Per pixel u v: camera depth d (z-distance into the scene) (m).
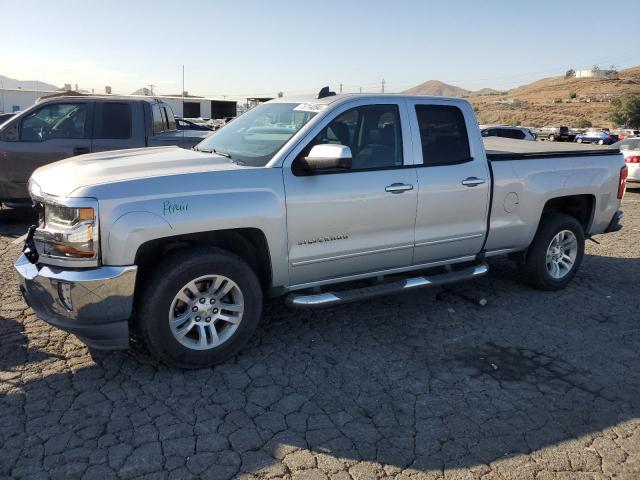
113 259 3.58
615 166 6.16
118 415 3.43
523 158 5.45
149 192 3.66
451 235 5.04
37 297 3.76
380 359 4.31
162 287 3.73
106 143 8.52
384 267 4.80
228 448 3.15
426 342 4.64
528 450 3.23
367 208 4.48
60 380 3.82
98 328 3.63
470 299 5.64
